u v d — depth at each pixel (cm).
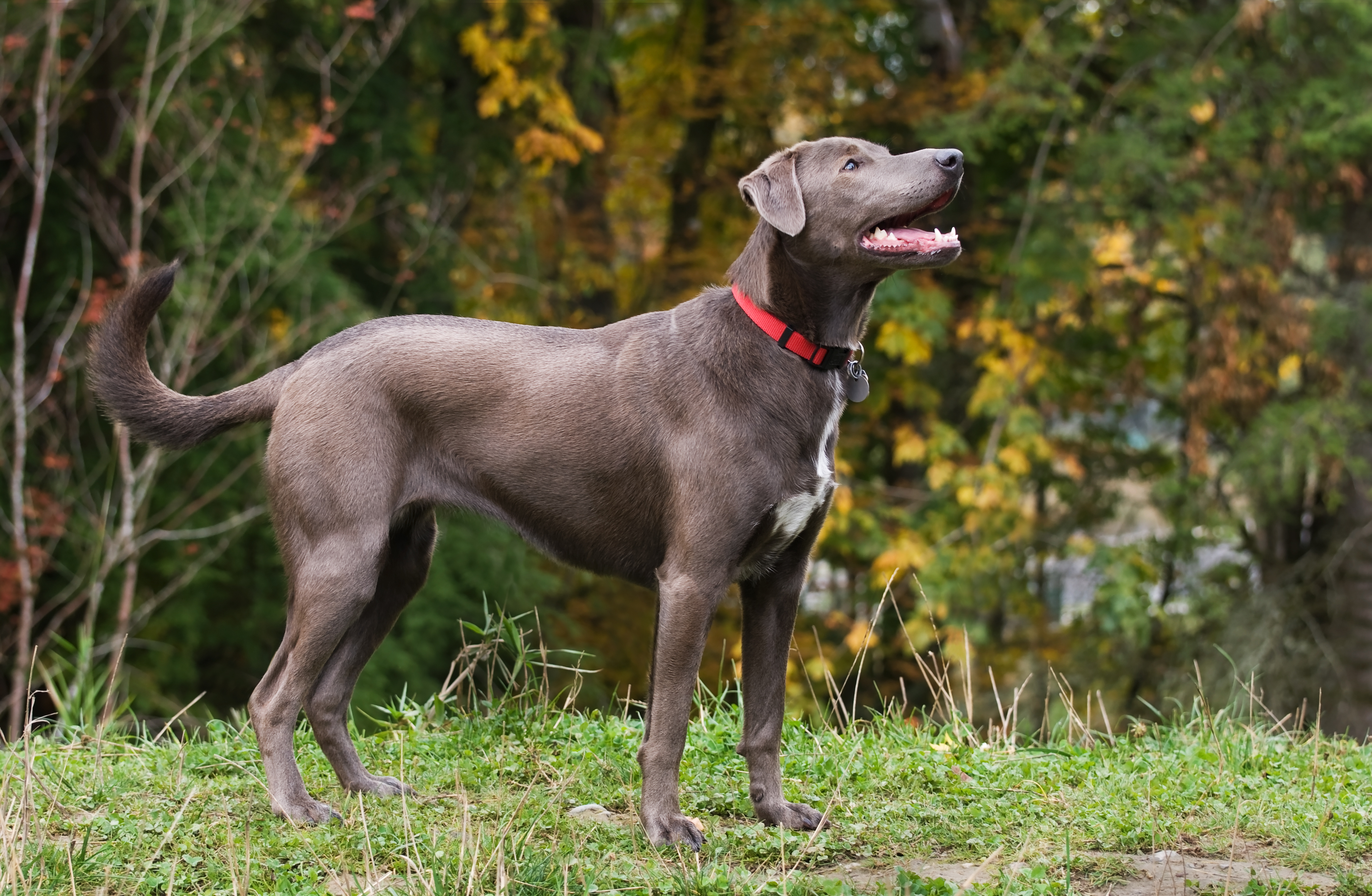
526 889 350
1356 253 1334
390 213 1305
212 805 438
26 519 1113
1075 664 1384
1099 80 1387
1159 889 355
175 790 452
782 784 462
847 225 413
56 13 1000
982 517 1266
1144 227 1255
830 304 418
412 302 1267
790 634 438
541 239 1449
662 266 1474
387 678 1045
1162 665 1382
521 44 1204
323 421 430
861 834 413
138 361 457
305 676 429
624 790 458
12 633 1168
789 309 415
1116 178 1228
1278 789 462
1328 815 416
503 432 433
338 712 462
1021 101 1257
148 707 1091
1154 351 1554
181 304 1059
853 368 432
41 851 368
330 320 1127
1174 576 1428
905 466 1559
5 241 1192
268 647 1161
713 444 407
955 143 1271
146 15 1101
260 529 1142
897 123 1432
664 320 435
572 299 1514
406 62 1309
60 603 1174
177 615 1107
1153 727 589
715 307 427
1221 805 439
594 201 1498
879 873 385
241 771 486
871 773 481
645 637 1314
